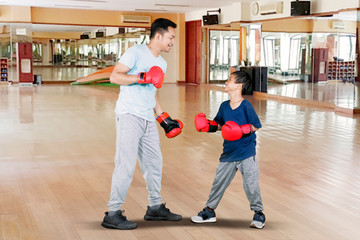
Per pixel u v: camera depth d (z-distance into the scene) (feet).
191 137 20.84
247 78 9.32
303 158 16.60
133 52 9.20
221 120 9.77
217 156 16.94
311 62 34.24
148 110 9.45
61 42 80.48
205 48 53.26
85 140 19.88
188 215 10.52
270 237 9.19
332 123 24.95
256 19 42.50
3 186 12.82
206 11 53.01
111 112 29.35
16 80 53.16
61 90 46.80
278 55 38.83
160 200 10.09
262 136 20.97
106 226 9.64
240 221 10.13
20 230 9.50
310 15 34.40
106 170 14.78
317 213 10.72
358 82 28.32
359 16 27.96
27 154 17.02
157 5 48.98
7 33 52.49
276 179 13.75
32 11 53.16
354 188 12.85
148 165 9.77
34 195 12.00
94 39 71.15
